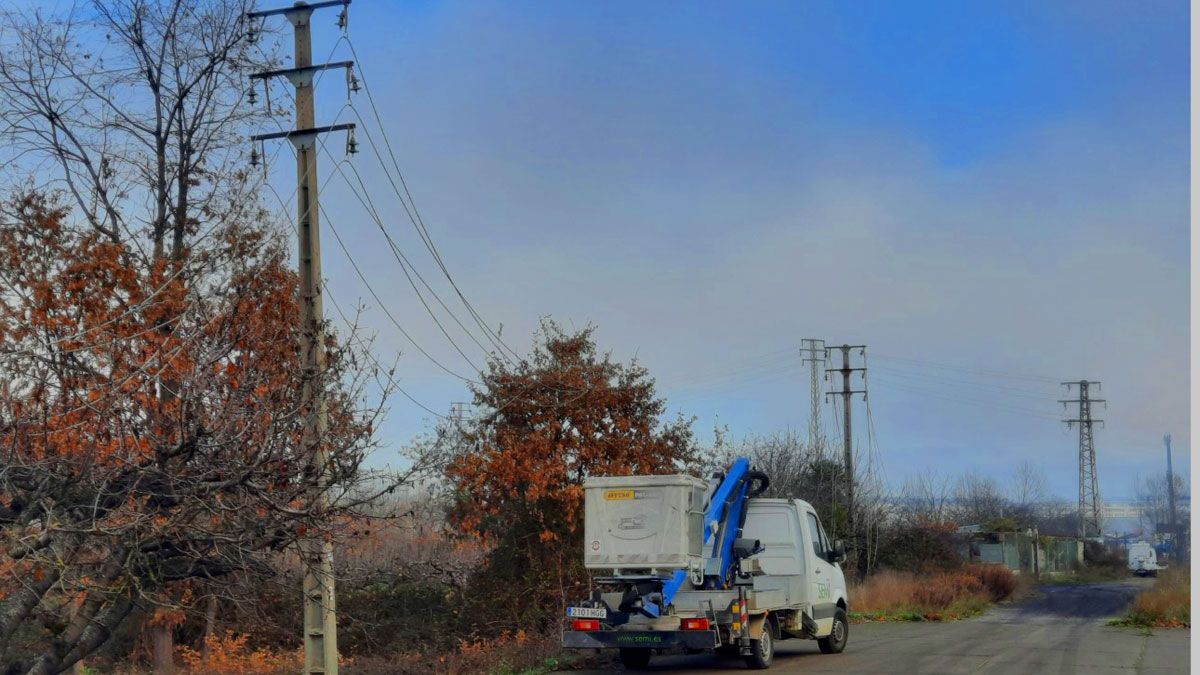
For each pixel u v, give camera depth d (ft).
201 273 43.11
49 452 32.35
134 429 33.24
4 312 37.40
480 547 82.84
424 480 37.27
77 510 33.12
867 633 83.92
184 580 36.86
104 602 34.65
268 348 37.22
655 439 87.40
